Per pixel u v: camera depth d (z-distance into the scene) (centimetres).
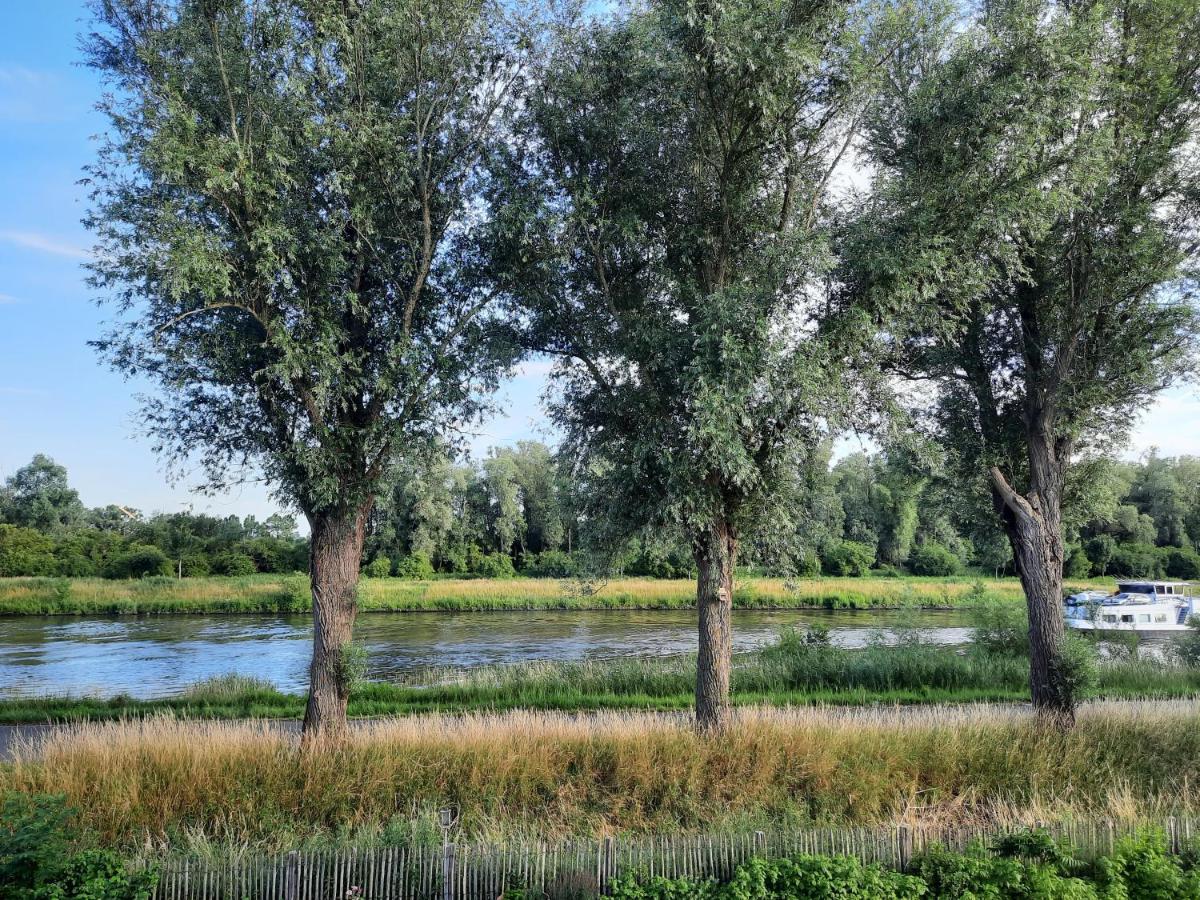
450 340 1374
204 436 1325
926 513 2088
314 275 1271
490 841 928
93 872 744
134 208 1173
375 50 1278
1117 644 2783
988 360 1677
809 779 1187
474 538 7850
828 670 2164
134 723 1319
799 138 1350
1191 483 8175
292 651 3156
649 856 823
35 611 4794
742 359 1091
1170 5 1412
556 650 3158
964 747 1279
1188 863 830
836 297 1338
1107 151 1384
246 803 1039
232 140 1161
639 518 1325
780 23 1150
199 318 1295
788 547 1345
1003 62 1295
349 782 1097
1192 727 1359
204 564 6556
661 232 1402
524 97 1387
